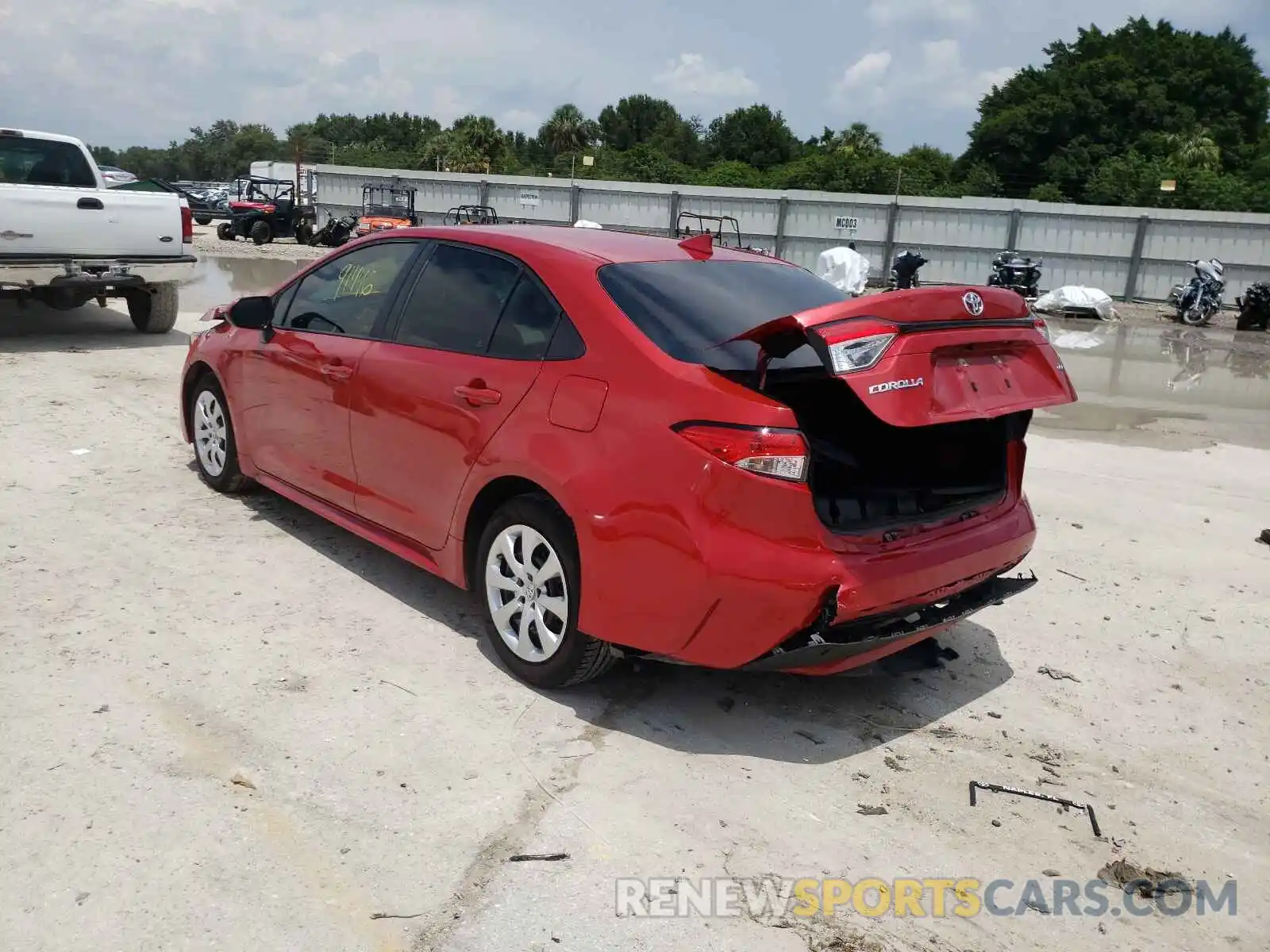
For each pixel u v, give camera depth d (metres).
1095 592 5.24
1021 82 73.50
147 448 6.57
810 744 3.59
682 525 3.16
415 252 4.47
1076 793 3.40
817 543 3.15
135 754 3.20
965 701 4.01
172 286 10.82
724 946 2.58
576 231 4.40
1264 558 5.88
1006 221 27.38
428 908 2.62
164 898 2.59
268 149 144.38
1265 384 13.55
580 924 2.61
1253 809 3.38
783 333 3.03
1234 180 51.06
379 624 4.27
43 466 6.04
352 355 4.48
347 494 4.59
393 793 3.09
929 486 3.78
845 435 3.74
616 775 3.28
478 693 3.74
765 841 3.01
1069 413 10.56
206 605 4.32
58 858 2.70
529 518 3.65
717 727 3.65
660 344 3.41
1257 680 4.34
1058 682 4.22
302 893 2.64
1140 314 24.14
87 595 4.33
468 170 79.31
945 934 2.68
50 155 10.22
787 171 60.31
